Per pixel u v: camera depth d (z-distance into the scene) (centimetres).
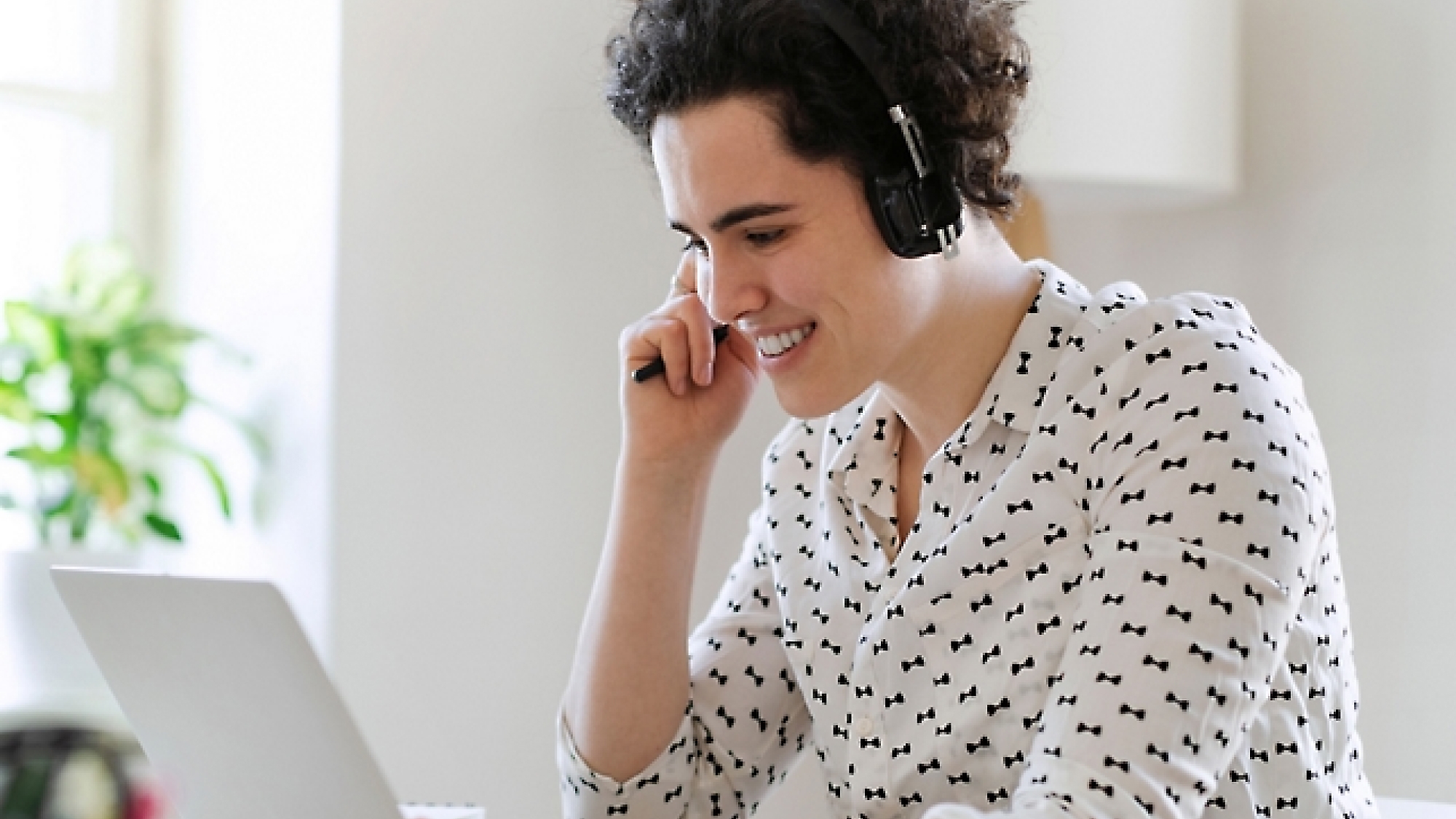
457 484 297
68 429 297
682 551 171
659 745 169
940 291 149
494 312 300
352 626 286
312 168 291
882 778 157
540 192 305
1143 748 123
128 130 323
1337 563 148
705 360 168
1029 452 149
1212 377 137
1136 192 252
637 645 168
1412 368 258
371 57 287
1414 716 257
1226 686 125
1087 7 236
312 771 127
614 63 149
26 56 318
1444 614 254
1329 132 267
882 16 135
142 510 312
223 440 307
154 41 326
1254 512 130
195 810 142
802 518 172
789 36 133
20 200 317
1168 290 285
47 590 274
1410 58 259
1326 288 268
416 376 293
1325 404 268
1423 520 257
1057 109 234
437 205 294
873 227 139
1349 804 147
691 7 137
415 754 293
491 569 301
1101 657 128
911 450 165
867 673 157
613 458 315
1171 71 243
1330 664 145
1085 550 145
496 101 300
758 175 136
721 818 175
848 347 143
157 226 324
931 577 152
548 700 308
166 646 129
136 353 299
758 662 176
